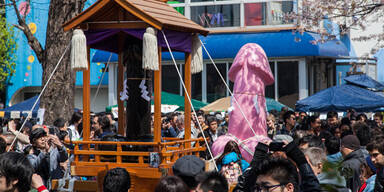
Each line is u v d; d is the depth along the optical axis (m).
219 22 24.84
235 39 23.91
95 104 29.80
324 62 26.08
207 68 25.25
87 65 8.49
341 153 8.18
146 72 8.99
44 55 16.11
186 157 6.04
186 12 25.34
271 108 20.72
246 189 5.23
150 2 9.07
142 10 8.16
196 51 9.28
